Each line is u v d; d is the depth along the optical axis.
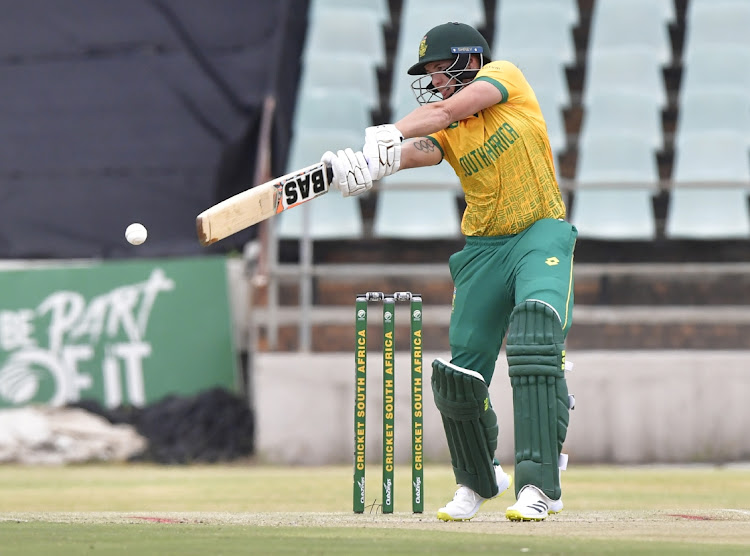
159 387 36.12
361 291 40.88
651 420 33.47
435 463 33.25
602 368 33.56
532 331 12.21
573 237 12.84
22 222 38.72
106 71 39.38
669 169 43.50
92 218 38.56
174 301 36.53
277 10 38.75
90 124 39.09
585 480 24.72
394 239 42.16
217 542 9.64
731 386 33.56
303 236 35.50
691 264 42.34
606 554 8.55
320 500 18.45
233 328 36.47
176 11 39.34
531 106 13.03
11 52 39.88
